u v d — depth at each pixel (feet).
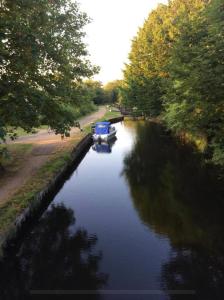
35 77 54.49
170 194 61.87
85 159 98.84
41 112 55.83
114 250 42.16
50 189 60.59
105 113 241.35
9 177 61.87
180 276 36.17
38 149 89.97
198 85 60.39
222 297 32.83
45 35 49.06
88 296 33.83
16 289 35.73
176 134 127.54
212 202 56.90
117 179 74.08
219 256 40.01
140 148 111.45
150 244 43.37
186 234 45.68
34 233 48.19
